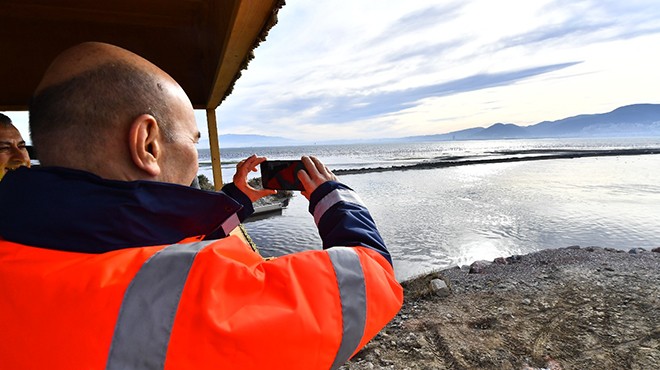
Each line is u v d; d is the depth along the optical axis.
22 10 2.34
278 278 0.68
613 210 32.56
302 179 1.04
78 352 0.55
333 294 0.69
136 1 2.30
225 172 87.00
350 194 0.97
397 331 7.10
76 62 0.68
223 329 0.58
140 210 0.64
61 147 0.68
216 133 3.76
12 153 1.84
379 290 0.76
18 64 2.44
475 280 10.77
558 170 74.00
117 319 0.56
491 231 25.86
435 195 43.62
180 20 2.67
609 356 5.86
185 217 0.72
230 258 0.70
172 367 0.57
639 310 7.53
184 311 0.59
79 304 0.56
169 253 0.63
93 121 0.66
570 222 28.27
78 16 2.49
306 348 0.64
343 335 0.69
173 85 0.78
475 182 56.78
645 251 14.70
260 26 1.40
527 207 34.94
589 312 7.61
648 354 5.82
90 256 0.62
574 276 10.38
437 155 157.75
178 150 0.76
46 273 0.58
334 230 0.87
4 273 0.59
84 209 0.60
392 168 85.06
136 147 0.68
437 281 9.62
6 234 0.63
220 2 1.78
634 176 60.62
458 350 6.23
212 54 2.20
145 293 0.58
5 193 0.63
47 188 0.60
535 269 11.89
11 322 0.57
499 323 7.31
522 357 5.98
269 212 34.97
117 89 0.67
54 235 0.61
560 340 6.46
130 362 0.56
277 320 0.62
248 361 0.59
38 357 0.56
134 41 2.69
